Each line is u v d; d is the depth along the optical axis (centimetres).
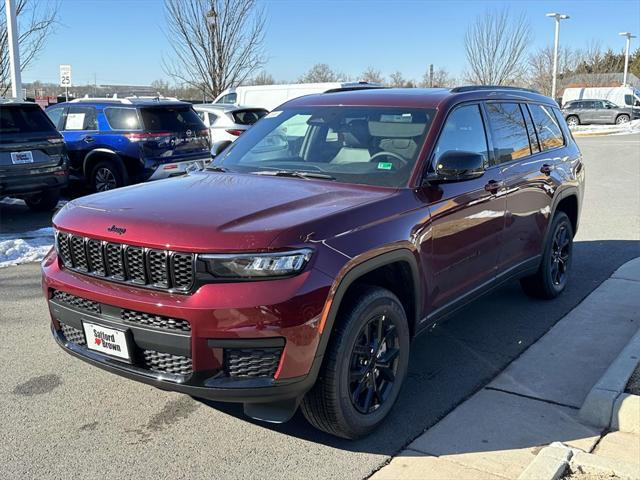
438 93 447
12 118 859
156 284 304
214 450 331
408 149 396
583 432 346
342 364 315
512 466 313
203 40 2111
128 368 314
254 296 287
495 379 416
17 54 1308
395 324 355
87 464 317
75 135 1102
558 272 591
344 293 312
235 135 1380
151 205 336
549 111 589
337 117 445
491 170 454
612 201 1158
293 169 417
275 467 316
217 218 309
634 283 622
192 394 299
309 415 327
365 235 326
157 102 1077
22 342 477
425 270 374
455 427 354
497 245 460
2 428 352
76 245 336
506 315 543
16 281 636
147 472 311
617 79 5638
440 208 384
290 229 298
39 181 877
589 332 495
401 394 397
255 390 292
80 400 386
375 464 319
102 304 318
